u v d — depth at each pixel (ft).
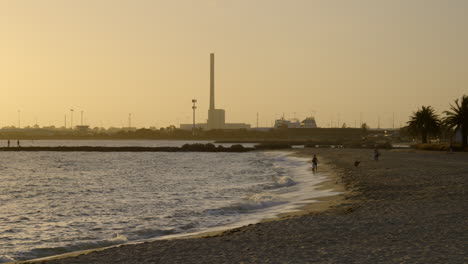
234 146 581.94
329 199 100.63
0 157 435.12
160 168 276.00
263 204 98.99
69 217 99.04
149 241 65.31
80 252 59.98
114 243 67.92
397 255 46.44
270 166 264.93
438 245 49.78
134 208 108.99
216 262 47.98
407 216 69.62
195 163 326.44
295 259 47.34
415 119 403.54
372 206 82.58
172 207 108.47
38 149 581.53
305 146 622.54
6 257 61.21
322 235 59.11
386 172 157.58
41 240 74.74
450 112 321.52
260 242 56.80
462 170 153.38
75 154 497.87
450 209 74.38
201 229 76.02
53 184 184.85
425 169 163.53
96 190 157.79
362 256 46.96
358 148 520.01
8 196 143.43
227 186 157.48
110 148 579.07
